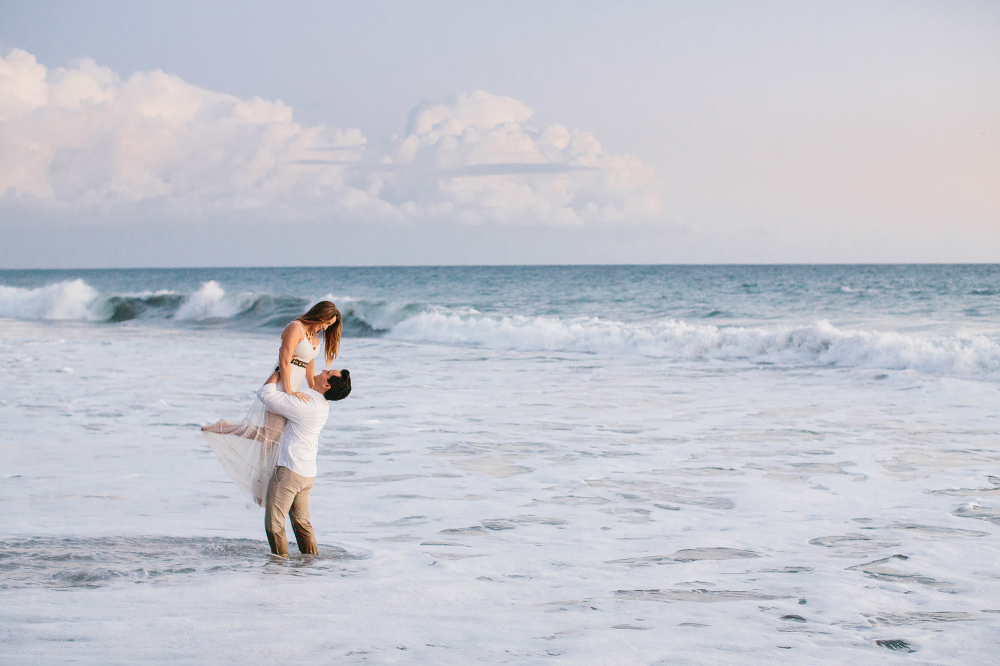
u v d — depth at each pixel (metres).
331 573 3.95
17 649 2.70
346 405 10.55
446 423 9.22
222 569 3.98
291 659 2.66
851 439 8.18
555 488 6.23
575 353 17.30
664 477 6.60
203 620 3.10
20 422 8.78
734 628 3.10
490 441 8.17
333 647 2.79
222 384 12.10
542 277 90.62
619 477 6.61
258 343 19.59
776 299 36.03
